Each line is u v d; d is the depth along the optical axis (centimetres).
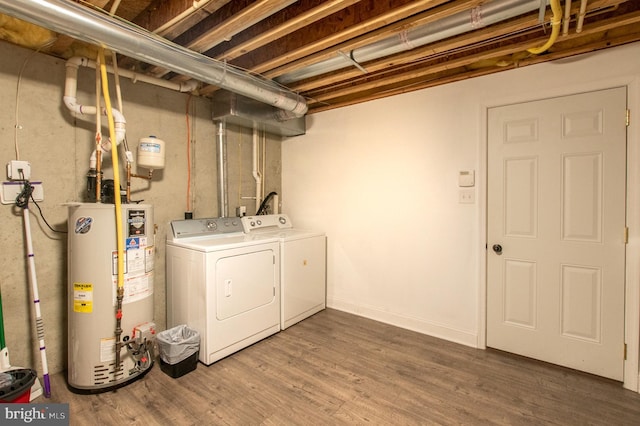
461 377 214
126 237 202
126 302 203
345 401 189
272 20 185
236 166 335
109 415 175
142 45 173
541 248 231
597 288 213
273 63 225
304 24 175
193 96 293
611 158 206
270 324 278
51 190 211
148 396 192
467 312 262
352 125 327
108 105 196
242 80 232
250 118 299
